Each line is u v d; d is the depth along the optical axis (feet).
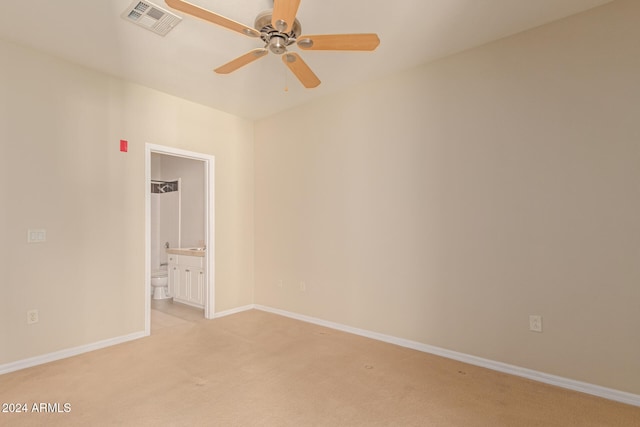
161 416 6.49
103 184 10.36
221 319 13.15
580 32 7.66
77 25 8.03
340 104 11.97
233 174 14.17
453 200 9.41
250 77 10.77
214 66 10.03
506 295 8.50
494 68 8.80
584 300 7.50
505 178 8.58
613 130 7.26
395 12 7.61
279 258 13.88
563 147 7.81
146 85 11.34
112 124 10.61
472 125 9.14
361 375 8.26
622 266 7.11
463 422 6.29
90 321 9.98
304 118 13.09
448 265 9.46
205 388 7.60
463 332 9.16
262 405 6.88
